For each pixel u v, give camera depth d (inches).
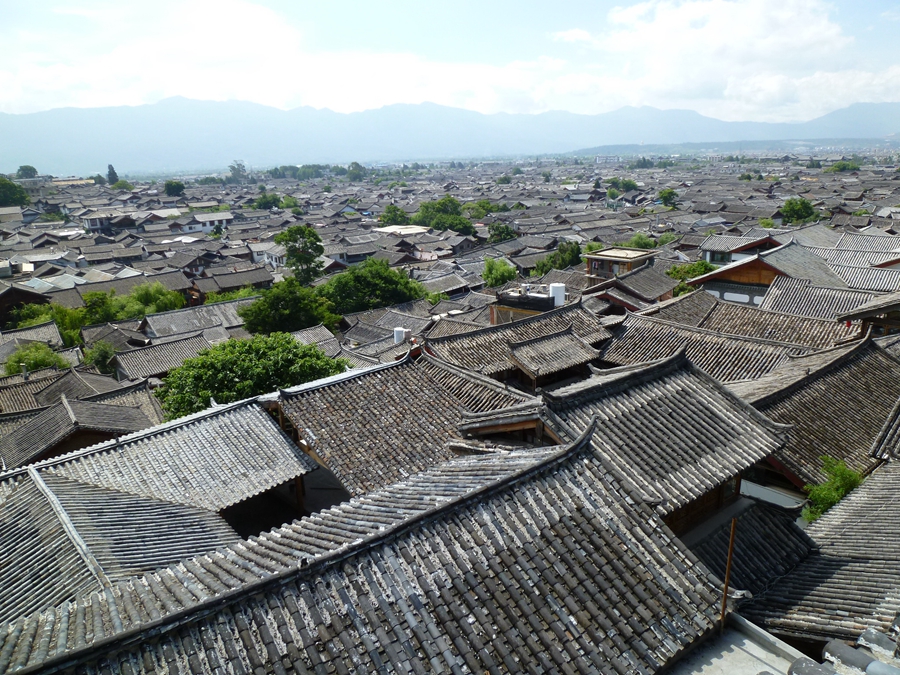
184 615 284.7
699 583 359.9
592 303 1585.9
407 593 317.7
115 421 1083.3
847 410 737.0
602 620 326.3
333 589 314.2
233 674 273.3
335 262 3476.9
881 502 565.0
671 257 2783.0
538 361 933.8
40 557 521.7
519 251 3767.2
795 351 924.6
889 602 386.9
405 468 653.3
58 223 5265.8
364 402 749.3
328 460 656.4
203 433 719.7
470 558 341.7
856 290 1267.2
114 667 266.2
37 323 2313.0
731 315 1197.7
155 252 4170.8
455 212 5275.6
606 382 555.5
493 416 581.0
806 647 395.2
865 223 3275.1
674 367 599.5
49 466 657.0
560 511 381.4
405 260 3678.6
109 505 600.7
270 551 381.4
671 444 506.3
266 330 2148.1
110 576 475.2
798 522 588.4
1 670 274.4
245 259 4111.7
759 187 6250.0
